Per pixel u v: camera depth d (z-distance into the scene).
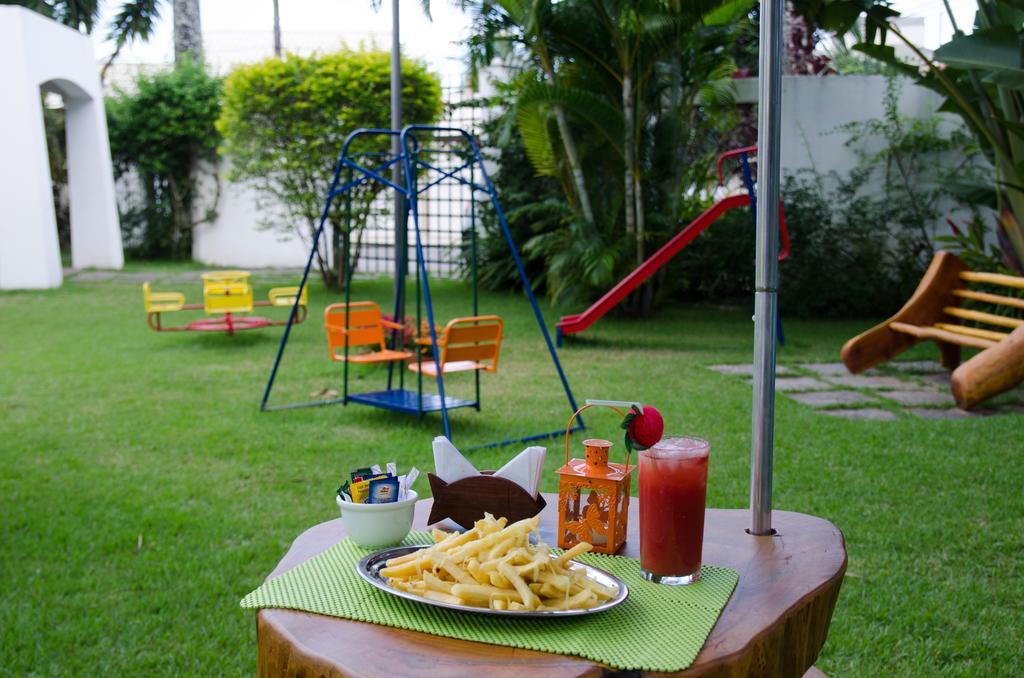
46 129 18.64
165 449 4.80
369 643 1.21
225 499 3.97
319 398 6.19
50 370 7.05
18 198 13.02
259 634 1.31
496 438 5.05
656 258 7.87
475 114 14.54
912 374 7.08
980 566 3.17
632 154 9.66
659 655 1.18
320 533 1.70
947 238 8.36
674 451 1.41
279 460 4.59
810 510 3.75
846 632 2.71
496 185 12.88
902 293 10.50
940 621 2.77
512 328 9.50
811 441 4.89
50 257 13.32
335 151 12.29
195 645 2.65
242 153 12.55
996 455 4.60
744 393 6.19
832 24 6.56
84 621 2.78
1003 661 2.53
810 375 7.00
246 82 12.11
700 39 9.27
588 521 1.57
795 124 11.09
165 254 18.42
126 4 18.58
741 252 10.67
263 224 14.31
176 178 17.78
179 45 19.23
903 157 10.91
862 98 11.03
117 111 17.19
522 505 1.60
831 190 11.15
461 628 1.25
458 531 1.66
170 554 3.34
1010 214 7.50
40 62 13.53
